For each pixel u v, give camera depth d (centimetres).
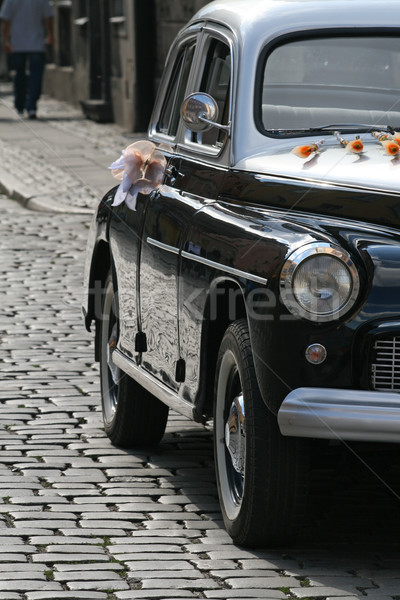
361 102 1268
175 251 1218
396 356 1009
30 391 1694
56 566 1055
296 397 1012
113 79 5391
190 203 1236
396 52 1298
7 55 8200
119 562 1070
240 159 1214
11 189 3697
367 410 998
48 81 7256
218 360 1141
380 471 1378
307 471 1056
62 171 3866
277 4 1341
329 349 1011
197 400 1175
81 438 1488
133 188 1324
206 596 992
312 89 1273
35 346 1958
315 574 1051
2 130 5238
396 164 1133
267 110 1251
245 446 1073
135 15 4944
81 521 1181
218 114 1291
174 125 1416
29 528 1155
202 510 1228
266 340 1030
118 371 1459
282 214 1119
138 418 1416
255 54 1280
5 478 1318
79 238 2959
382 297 1006
